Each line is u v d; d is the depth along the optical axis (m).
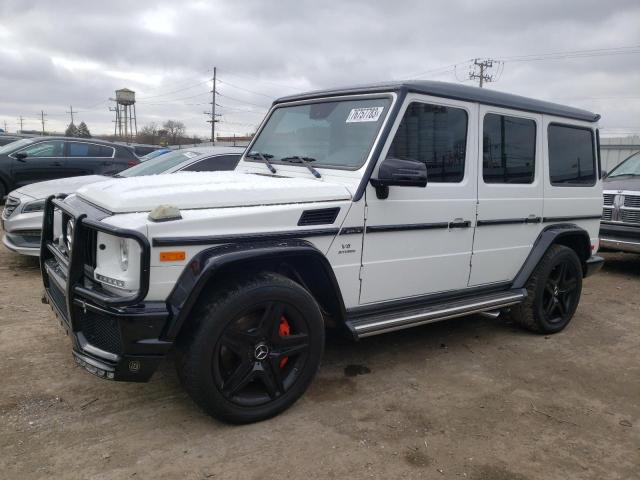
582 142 5.23
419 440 3.14
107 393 3.54
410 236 3.85
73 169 11.19
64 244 3.52
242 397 3.16
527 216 4.66
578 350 4.75
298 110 4.36
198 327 2.92
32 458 2.81
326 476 2.76
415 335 4.95
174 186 3.29
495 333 5.10
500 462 2.96
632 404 3.72
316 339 3.34
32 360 4.00
